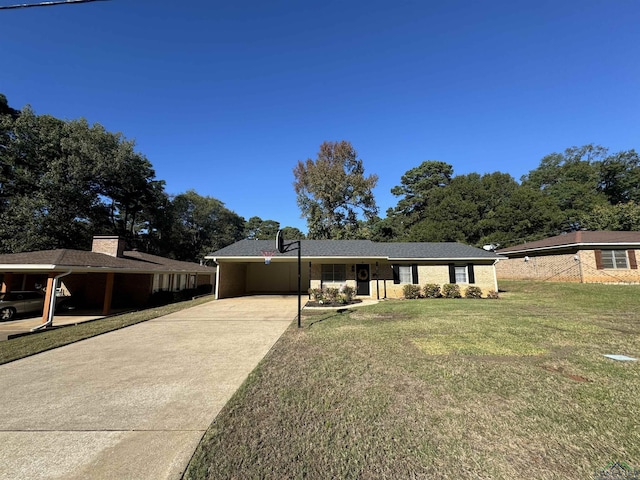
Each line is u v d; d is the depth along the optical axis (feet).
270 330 25.80
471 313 30.78
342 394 11.84
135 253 58.70
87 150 73.56
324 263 52.31
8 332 26.81
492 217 90.84
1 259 32.55
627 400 10.67
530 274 65.92
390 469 7.23
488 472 7.00
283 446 8.36
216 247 128.06
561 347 17.65
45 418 10.26
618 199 101.30
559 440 8.30
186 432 9.27
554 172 110.32
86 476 7.15
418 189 126.11
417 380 13.00
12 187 66.95
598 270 53.72
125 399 11.85
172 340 22.45
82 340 22.75
